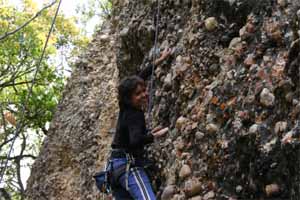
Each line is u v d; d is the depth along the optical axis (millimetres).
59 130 9211
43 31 13734
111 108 8203
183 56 4883
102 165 7434
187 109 4613
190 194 4191
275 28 4031
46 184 9000
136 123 3650
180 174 4348
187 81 4723
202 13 4824
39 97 13172
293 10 3986
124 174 3658
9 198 14867
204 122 4328
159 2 5520
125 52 6102
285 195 3533
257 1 4328
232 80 4211
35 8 13328
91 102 8727
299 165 3367
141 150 3744
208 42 4672
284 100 3719
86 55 9961
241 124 3939
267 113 3809
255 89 3941
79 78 9680
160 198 4613
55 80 13406
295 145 3434
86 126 8430
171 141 4691
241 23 4477
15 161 14992
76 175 8344
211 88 4367
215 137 4164
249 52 4199
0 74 13117
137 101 3711
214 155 4117
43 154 9453
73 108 9211
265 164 3664
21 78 13711
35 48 12906
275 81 3824
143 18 5742
